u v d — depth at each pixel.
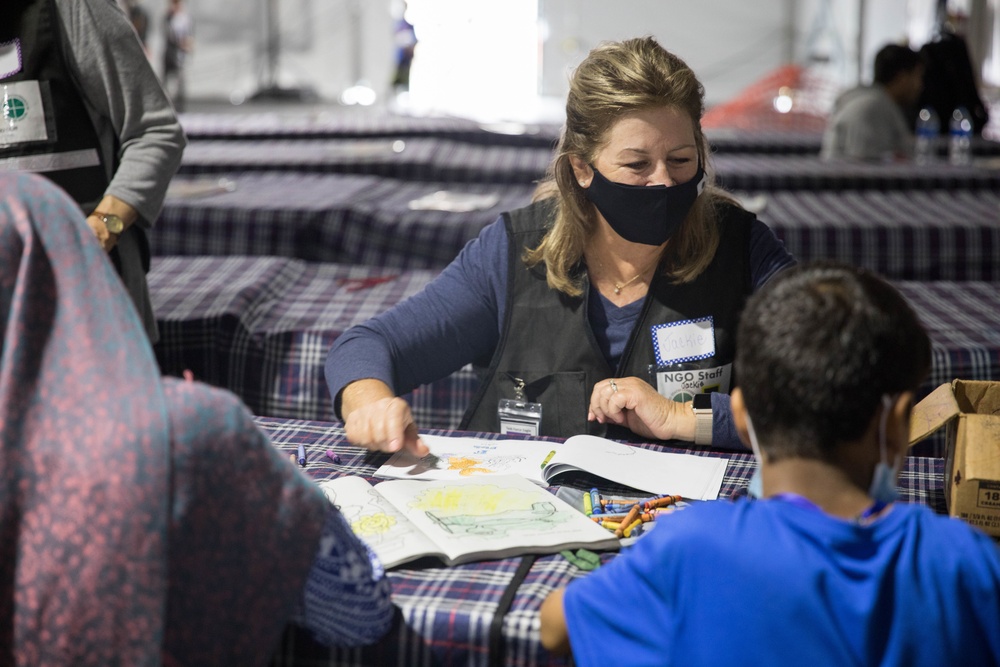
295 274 5.79
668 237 3.22
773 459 1.77
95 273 1.80
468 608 2.14
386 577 2.24
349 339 3.32
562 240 3.34
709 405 3.25
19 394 1.75
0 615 1.77
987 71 19.70
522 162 9.86
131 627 1.71
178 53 22.25
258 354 4.65
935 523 1.71
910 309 1.78
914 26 19.34
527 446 3.12
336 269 6.01
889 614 1.64
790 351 1.70
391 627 2.14
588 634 1.82
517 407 3.39
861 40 22.03
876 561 1.66
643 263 3.37
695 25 26.16
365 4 24.59
